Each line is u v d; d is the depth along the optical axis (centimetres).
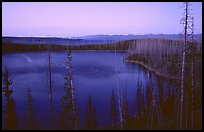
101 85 6300
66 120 3953
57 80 6306
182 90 2872
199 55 3909
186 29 2548
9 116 4134
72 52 15975
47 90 5412
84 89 5859
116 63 10681
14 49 11950
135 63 10838
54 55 11538
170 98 4709
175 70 6800
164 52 9681
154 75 7638
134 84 6481
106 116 4184
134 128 3609
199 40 3781
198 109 3866
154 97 4459
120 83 6600
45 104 4638
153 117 4003
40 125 3791
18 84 5947
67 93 4675
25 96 5019
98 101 4906
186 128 3316
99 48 18162
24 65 8612
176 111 4000
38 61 9575
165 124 3631
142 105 4625
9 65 8519
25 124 3834
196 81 4091
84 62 10738
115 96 5322
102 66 9638
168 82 6359
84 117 4128
